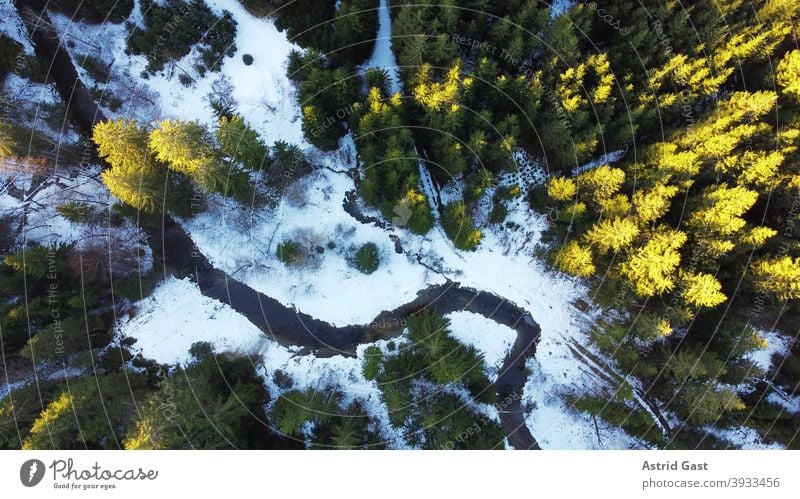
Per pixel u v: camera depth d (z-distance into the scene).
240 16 31.61
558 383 31.88
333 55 30.28
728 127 26.80
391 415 30.50
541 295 31.89
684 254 27.86
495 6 28.58
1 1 31.41
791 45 27.56
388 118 27.23
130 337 31.48
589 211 28.89
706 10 26.94
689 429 30.61
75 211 30.67
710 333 28.83
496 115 29.59
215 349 31.88
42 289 28.89
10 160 30.00
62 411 25.34
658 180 26.22
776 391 29.84
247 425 29.80
